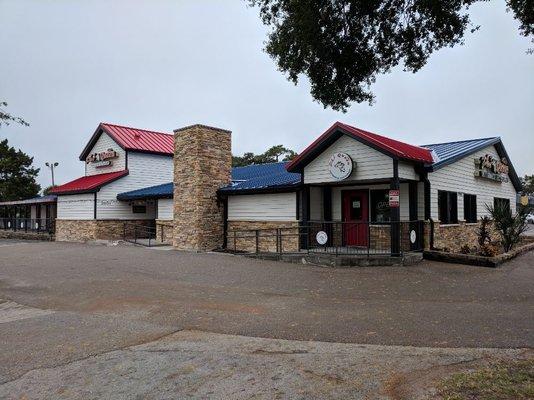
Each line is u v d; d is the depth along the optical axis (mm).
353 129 14508
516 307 8141
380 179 14375
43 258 16766
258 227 18234
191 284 10992
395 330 6750
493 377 4613
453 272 12242
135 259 15719
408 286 10367
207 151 19391
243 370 5203
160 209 23438
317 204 17219
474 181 19312
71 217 27812
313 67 8148
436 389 4398
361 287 10359
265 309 8344
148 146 28188
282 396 4453
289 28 7773
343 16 7406
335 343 6195
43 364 5609
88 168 30625
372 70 8141
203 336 6691
